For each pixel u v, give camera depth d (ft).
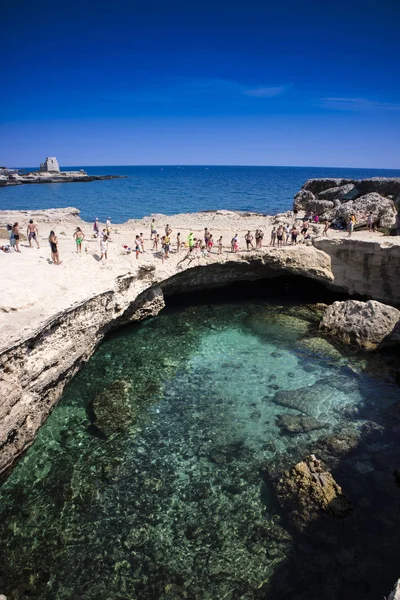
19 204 216.54
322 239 88.94
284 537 32.68
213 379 56.44
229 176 608.19
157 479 38.91
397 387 54.08
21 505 35.65
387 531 32.81
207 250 86.89
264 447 42.91
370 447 42.47
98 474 39.45
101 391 52.60
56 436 44.37
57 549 32.04
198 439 44.34
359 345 64.95
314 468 38.17
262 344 67.31
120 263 70.28
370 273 83.71
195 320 77.61
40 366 43.19
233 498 36.58
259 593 28.73
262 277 94.12
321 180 142.92
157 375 57.36
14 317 43.29
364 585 28.91
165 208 204.85
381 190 118.11
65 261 66.74
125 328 73.51
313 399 51.06
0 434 35.86
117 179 489.26
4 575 30.07
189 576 30.01
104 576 30.09
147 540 32.83
